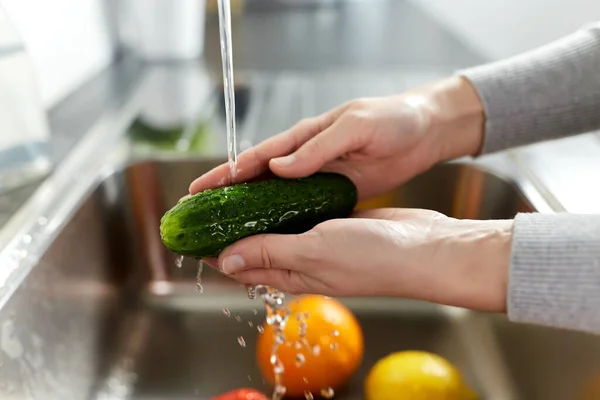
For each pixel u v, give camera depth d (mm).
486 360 616
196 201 462
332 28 1307
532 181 616
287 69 971
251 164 538
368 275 455
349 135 542
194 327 658
